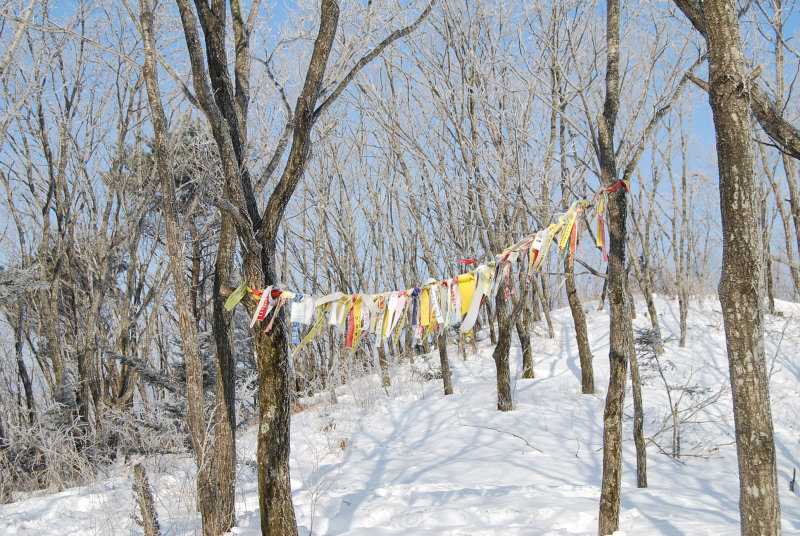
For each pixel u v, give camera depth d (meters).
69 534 6.35
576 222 4.75
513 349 18.08
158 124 5.90
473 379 16.05
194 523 6.46
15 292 9.45
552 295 27.91
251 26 7.00
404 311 4.68
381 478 8.45
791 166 13.66
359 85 13.42
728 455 9.57
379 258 21.50
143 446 9.93
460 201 13.31
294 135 5.12
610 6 5.97
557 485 7.69
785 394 12.86
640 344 12.46
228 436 6.23
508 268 4.50
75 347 15.17
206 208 13.31
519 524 5.85
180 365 10.38
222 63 6.09
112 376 17.83
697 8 3.96
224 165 5.14
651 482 8.14
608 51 5.96
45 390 19.53
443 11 12.05
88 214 17.70
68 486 9.62
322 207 18.56
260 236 5.18
